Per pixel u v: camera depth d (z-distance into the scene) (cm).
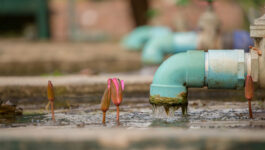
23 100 809
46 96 836
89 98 823
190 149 333
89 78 955
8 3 2895
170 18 2850
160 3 2900
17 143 361
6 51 2056
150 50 1410
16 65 1664
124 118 586
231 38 1272
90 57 1898
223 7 2873
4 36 3066
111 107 719
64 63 1730
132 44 2122
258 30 590
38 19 2886
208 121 541
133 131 429
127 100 805
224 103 750
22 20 3247
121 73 1417
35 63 1714
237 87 596
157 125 508
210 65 593
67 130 453
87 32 2880
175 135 394
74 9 2953
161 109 606
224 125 486
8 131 454
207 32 1238
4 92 832
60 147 343
